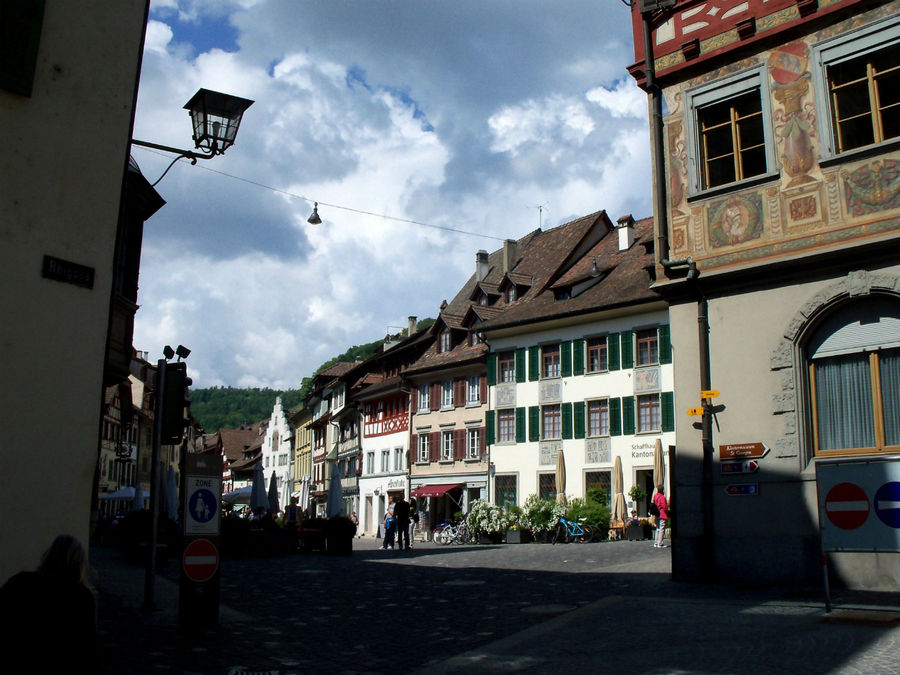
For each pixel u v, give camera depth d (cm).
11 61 837
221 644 954
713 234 1516
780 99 1460
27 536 809
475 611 1214
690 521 1469
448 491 4978
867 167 1346
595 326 4191
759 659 816
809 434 1384
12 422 810
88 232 890
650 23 1652
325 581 1678
